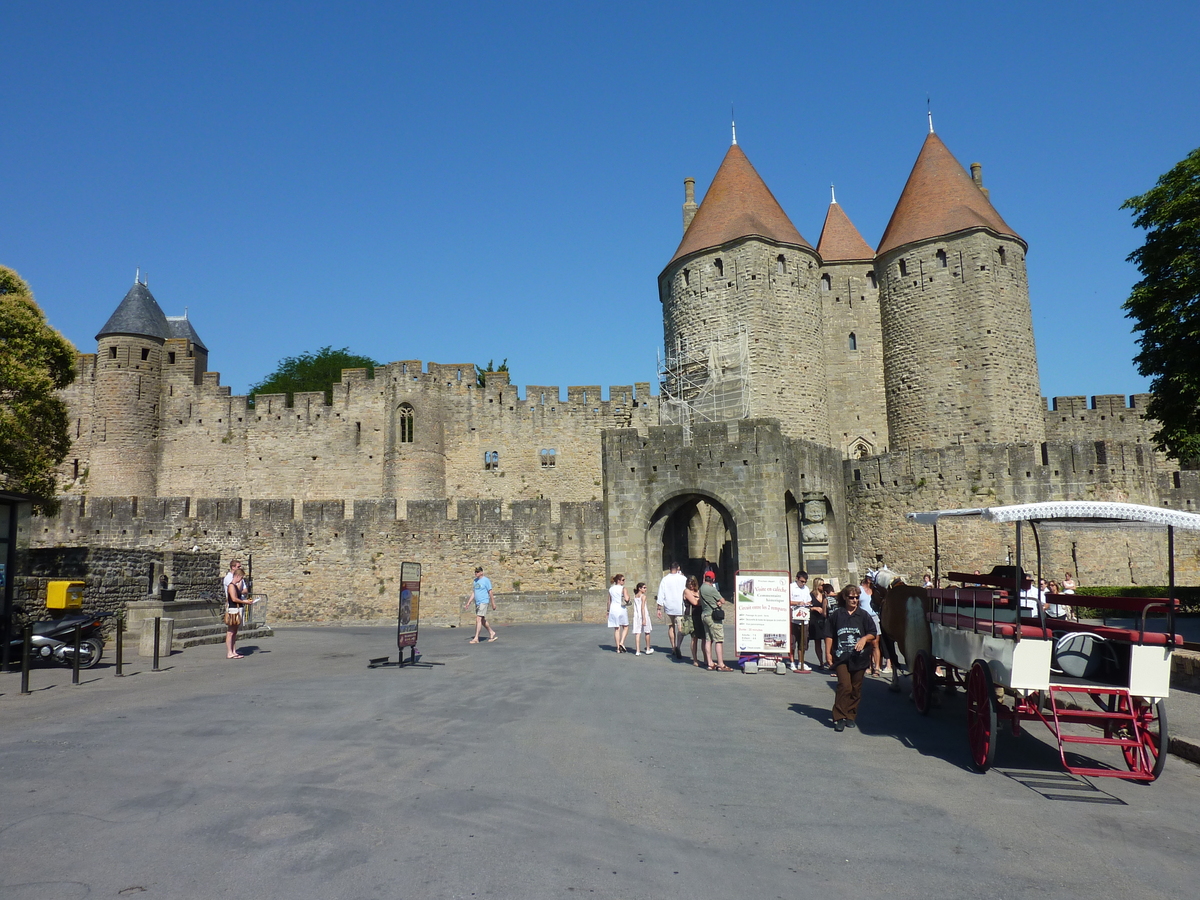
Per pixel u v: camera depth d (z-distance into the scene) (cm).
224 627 2245
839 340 4909
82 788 771
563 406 5194
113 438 5041
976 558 3434
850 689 1076
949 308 4453
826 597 1666
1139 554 3400
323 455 5141
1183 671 1369
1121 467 3425
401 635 1631
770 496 2856
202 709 1155
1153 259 2598
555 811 723
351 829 667
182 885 560
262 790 766
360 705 1192
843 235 5144
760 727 1093
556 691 1334
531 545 3438
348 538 3462
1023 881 604
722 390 4375
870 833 695
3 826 671
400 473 5009
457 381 5212
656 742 988
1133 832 714
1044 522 1221
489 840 650
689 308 4619
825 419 4566
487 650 1967
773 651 1602
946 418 4419
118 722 1063
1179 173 2555
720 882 585
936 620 1155
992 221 4516
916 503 3559
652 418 5162
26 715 1112
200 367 6053
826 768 895
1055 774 896
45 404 2986
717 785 817
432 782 797
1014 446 3462
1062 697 1178
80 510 3600
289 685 1384
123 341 5116
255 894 547
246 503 4834
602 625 2745
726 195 4706
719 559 3781
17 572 2081
